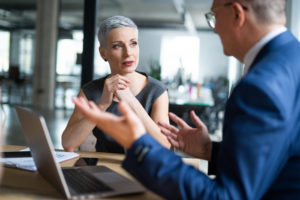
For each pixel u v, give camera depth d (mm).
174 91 5465
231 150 705
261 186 706
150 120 1648
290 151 736
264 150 685
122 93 1683
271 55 788
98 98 1812
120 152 1740
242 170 688
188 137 1151
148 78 1862
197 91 5734
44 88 9633
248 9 829
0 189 961
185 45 12055
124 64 1706
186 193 713
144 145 754
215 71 11383
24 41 10008
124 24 1666
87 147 1783
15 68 10047
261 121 685
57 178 884
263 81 708
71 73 9336
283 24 858
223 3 874
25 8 9945
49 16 9508
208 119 5336
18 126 6301
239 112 717
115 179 1057
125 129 758
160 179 732
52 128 6273
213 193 694
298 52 794
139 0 10531
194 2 10289
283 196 751
